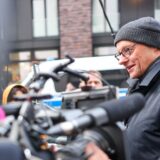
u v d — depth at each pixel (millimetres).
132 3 10766
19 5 10758
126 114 1206
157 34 2000
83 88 1446
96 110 1165
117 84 6145
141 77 2070
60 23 10805
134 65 2039
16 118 1142
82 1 10641
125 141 1381
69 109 1353
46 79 1225
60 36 10812
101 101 1420
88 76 1438
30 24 11016
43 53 11125
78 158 1146
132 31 2004
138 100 1255
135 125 1867
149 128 1820
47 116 1166
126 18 10781
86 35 10656
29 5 10992
